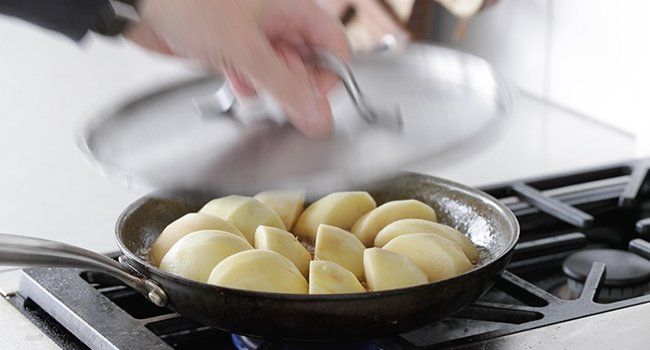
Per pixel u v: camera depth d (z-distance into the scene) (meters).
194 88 1.01
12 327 0.88
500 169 1.21
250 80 0.92
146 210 0.93
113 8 0.93
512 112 0.99
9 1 0.94
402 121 0.95
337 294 0.79
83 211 1.13
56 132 1.34
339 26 0.99
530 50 1.43
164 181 0.87
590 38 1.34
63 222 1.11
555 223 1.07
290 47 0.98
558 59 1.39
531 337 0.84
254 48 0.90
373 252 0.85
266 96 0.95
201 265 0.84
